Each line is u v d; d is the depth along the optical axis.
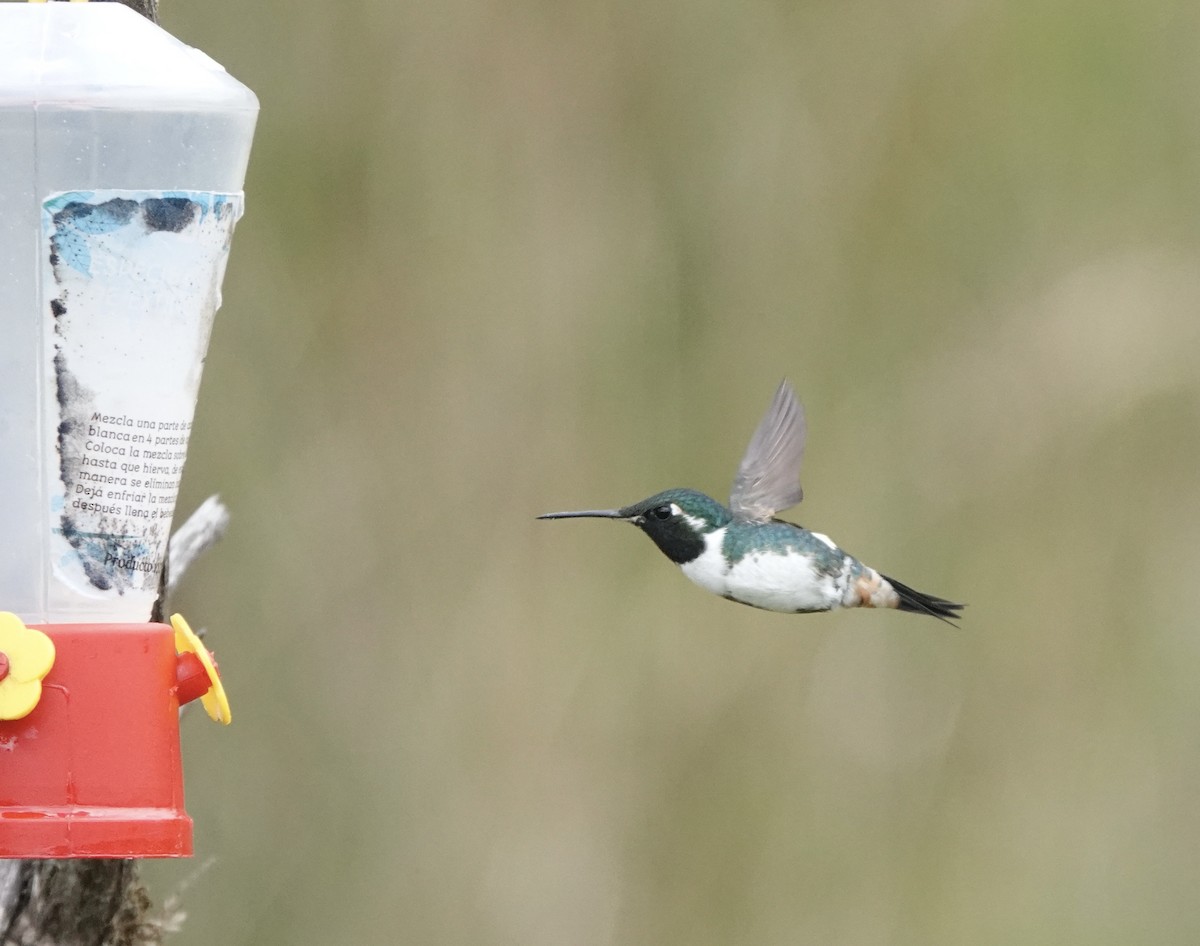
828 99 13.02
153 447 4.74
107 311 4.66
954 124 13.21
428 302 11.84
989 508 13.05
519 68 12.14
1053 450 13.14
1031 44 13.30
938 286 13.11
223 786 11.07
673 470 12.32
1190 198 13.26
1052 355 13.10
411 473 11.74
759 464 7.93
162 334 4.73
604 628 12.08
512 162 12.17
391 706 11.47
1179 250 13.23
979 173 13.20
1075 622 13.04
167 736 4.60
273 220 11.53
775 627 12.55
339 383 11.61
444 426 11.82
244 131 4.95
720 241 12.62
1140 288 13.19
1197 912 12.78
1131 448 13.16
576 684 11.95
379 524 11.62
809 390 12.85
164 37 4.95
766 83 12.82
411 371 11.79
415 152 11.80
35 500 4.66
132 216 4.67
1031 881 12.72
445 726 11.53
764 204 12.74
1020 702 13.00
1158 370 13.08
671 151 12.57
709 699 12.31
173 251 4.72
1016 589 13.02
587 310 12.25
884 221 12.98
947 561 12.98
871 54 13.10
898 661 12.84
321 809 11.20
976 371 13.02
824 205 12.90
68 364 4.65
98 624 4.57
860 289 12.95
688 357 12.48
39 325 4.63
